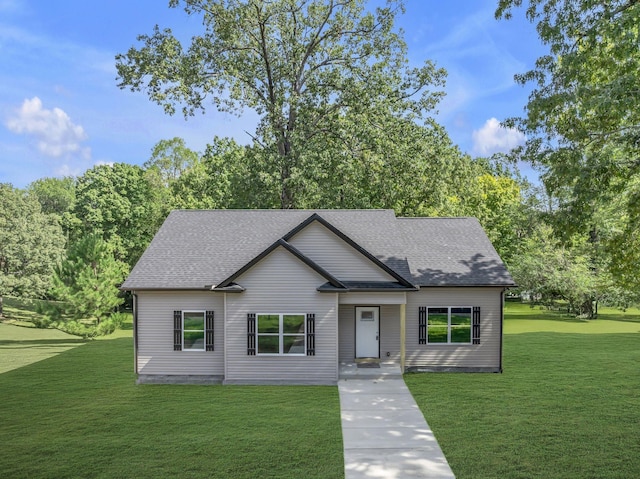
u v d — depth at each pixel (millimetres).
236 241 23422
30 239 49719
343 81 35781
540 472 11578
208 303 21062
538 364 23797
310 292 20219
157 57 33781
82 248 34250
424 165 33969
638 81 17234
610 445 13219
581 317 44250
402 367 21828
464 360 22250
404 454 12742
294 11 36094
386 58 36312
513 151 21016
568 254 41812
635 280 23703
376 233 23891
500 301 22203
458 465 12023
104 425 15188
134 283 21062
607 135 19547
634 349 27938
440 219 26562
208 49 34656
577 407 16641
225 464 12180
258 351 20312
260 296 20312
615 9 18391
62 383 20969
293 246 20719
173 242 23500
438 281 22125
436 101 36000
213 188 48438
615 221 28656
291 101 33719
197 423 15320
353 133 34562
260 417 15852
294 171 32250
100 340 34719
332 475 11531
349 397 18062
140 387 20188
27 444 13617
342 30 36469
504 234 58250
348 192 35000
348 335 22609
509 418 15516
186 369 21016
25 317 54406
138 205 55438
